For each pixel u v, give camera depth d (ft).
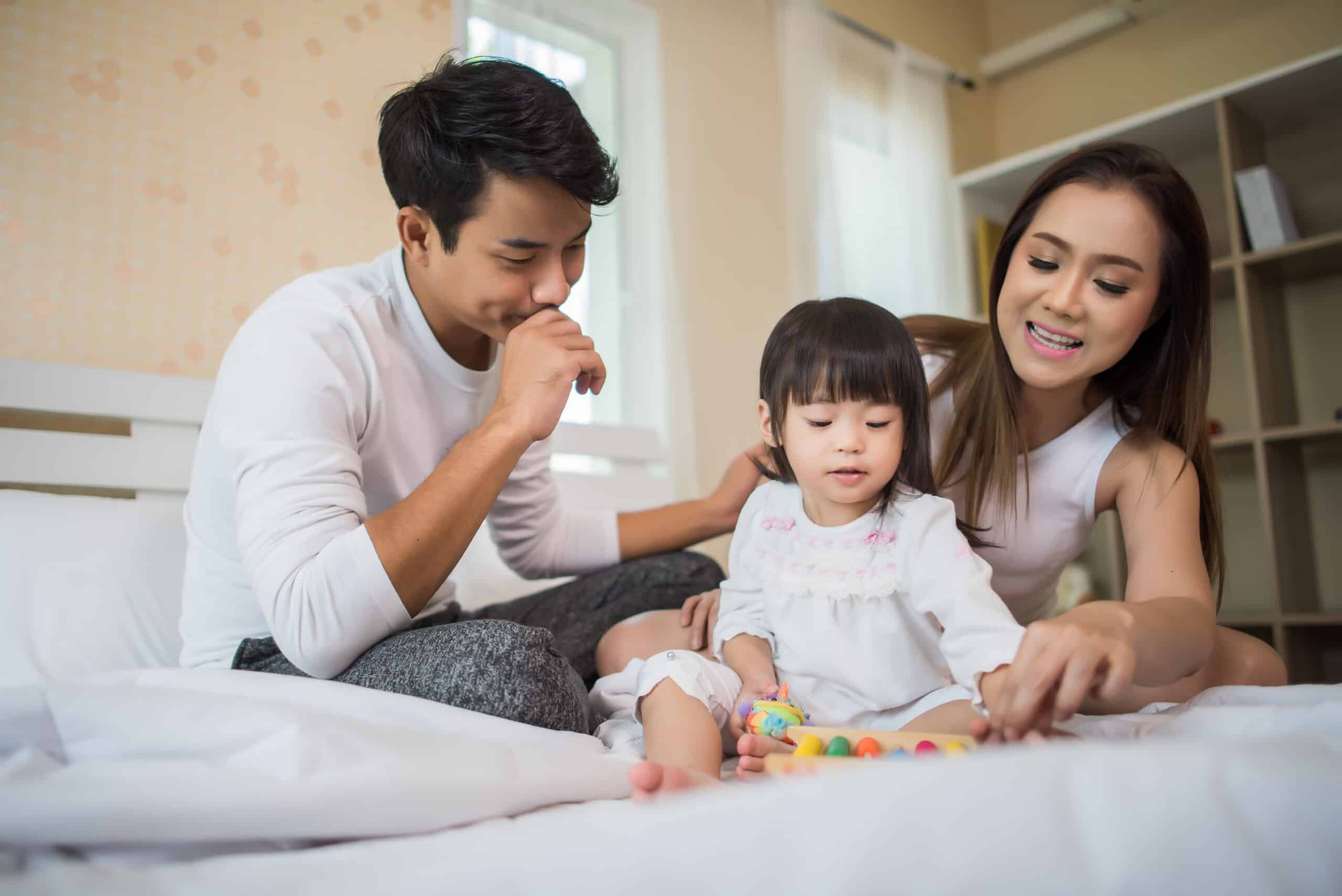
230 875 1.50
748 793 1.44
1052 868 1.14
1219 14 10.23
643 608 4.53
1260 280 8.86
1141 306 3.20
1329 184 9.20
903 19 10.86
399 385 3.65
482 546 6.32
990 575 2.95
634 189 8.45
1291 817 1.25
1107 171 3.20
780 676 3.36
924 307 10.07
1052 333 3.26
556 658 2.83
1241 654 3.50
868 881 1.13
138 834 1.62
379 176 6.32
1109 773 1.30
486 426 3.18
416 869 1.49
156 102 5.44
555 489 4.71
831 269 9.14
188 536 3.64
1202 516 3.58
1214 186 9.84
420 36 6.64
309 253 5.93
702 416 8.38
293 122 5.97
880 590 3.16
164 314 5.33
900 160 10.26
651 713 2.96
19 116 4.98
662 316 8.06
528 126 3.01
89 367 4.88
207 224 5.55
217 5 5.73
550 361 3.19
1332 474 8.90
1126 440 3.61
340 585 2.84
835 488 3.14
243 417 3.19
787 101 9.24
